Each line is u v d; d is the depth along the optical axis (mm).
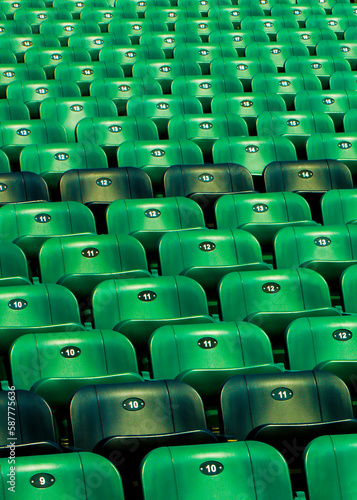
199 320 10039
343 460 7477
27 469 6867
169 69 19547
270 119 16875
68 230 12531
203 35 22578
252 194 13461
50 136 15859
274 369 9062
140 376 8859
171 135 16438
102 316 10438
